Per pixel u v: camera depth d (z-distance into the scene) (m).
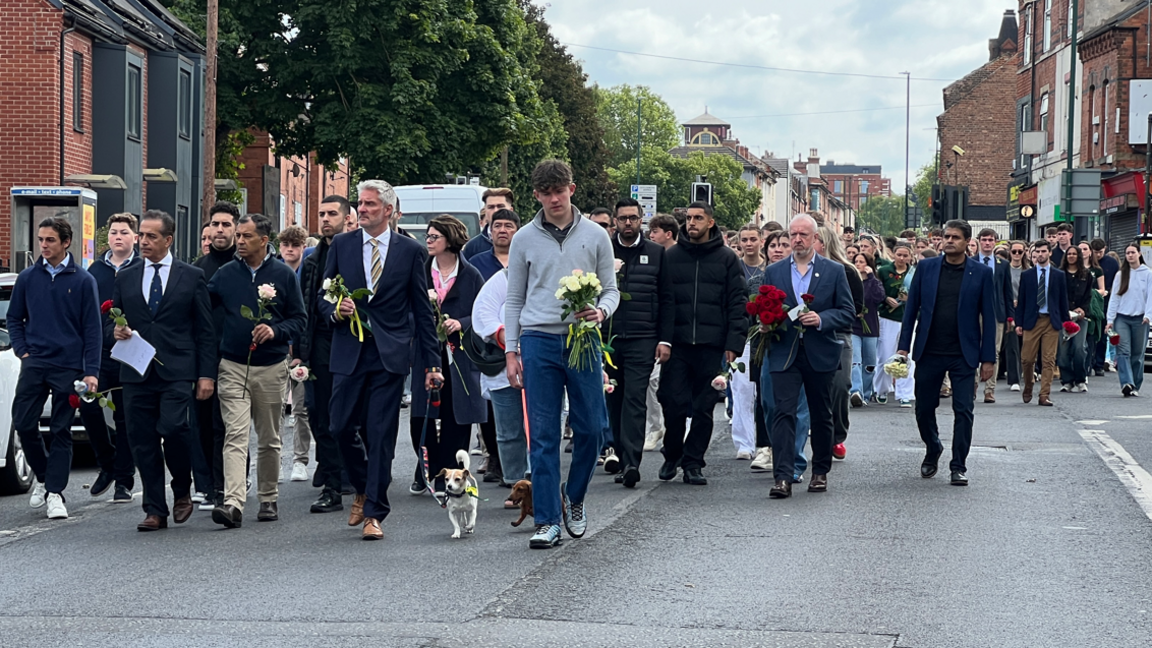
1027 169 54.94
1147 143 38.19
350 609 6.63
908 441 13.86
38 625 6.35
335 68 40.12
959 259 11.05
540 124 45.09
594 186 69.12
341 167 67.06
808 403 10.59
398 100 40.09
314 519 9.52
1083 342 20.50
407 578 7.37
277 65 40.91
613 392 11.49
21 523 9.58
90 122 32.09
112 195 32.56
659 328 10.95
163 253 9.24
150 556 8.13
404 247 8.88
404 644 5.94
